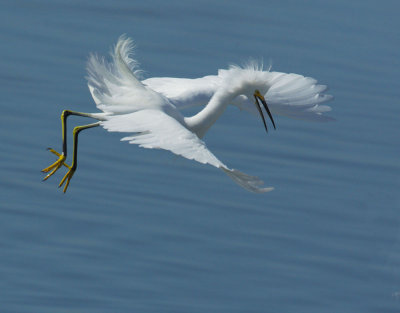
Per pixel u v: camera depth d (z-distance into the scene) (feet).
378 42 67.10
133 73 32.81
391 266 44.96
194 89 36.58
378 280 44.32
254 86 36.24
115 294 41.39
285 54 63.67
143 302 40.98
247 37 65.77
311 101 36.86
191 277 42.98
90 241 44.45
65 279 42.04
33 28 64.44
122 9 68.59
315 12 71.56
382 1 75.25
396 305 43.14
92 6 68.74
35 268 42.50
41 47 61.72
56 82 57.36
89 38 63.72
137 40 63.87
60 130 53.01
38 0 68.85
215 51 63.26
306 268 44.55
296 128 55.67
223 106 36.06
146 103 32.58
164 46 63.41
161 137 29.53
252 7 71.26
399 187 51.47
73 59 60.44
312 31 67.77
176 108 34.22
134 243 44.52
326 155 53.52
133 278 42.34
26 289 41.34
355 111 57.77
